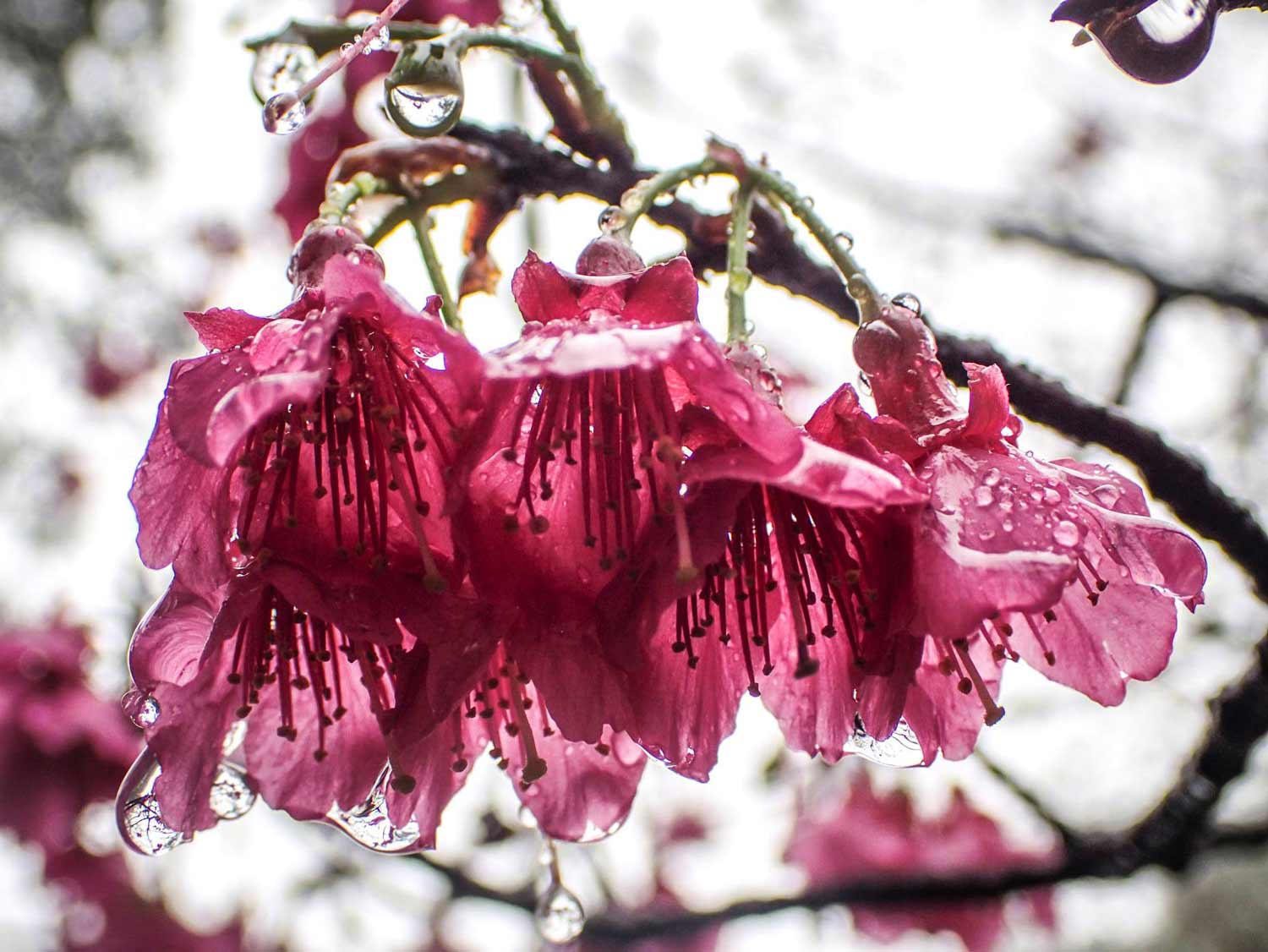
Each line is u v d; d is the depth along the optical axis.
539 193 0.15
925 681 0.13
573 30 0.15
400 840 0.14
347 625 0.13
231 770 0.13
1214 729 0.17
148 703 0.13
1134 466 0.15
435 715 0.12
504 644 0.13
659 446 0.13
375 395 0.13
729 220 0.15
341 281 0.13
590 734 0.13
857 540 0.13
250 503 0.13
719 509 0.13
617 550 0.13
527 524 0.13
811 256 0.15
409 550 0.13
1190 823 0.17
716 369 0.12
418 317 0.12
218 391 0.13
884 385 0.13
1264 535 0.16
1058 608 0.13
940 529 0.13
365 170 0.14
